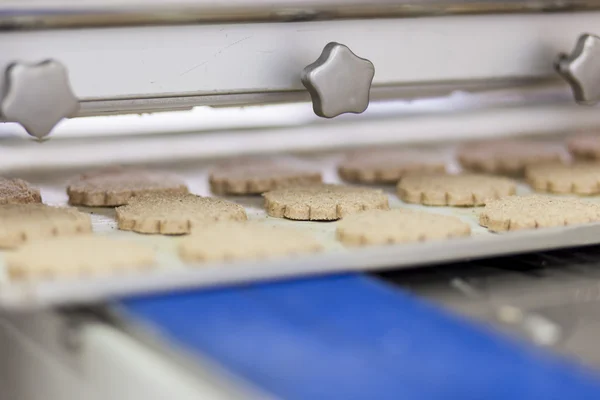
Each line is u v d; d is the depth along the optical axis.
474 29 0.83
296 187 0.90
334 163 1.00
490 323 0.66
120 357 0.62
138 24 0.76
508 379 0.60
